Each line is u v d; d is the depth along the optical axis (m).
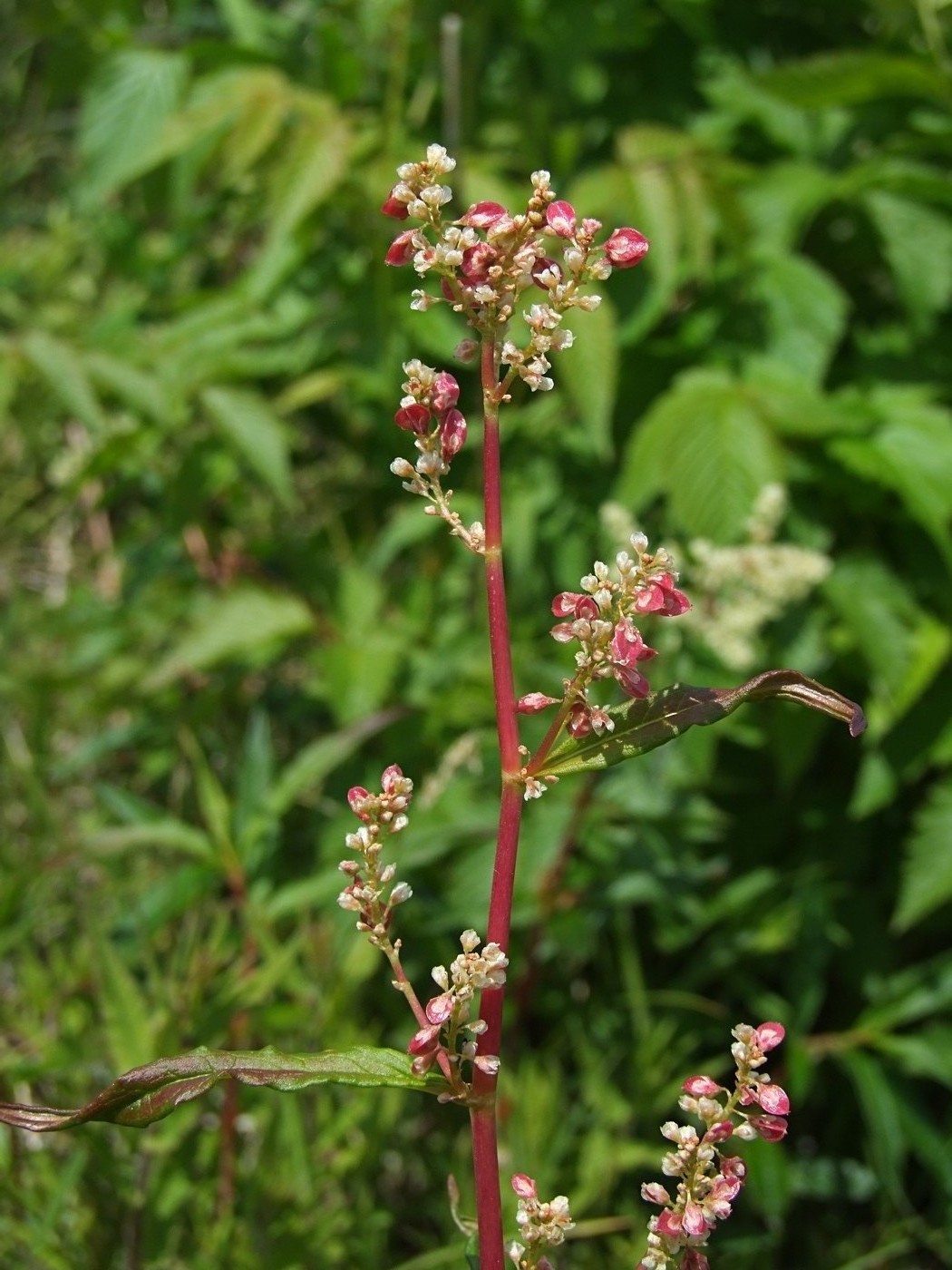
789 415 0.52
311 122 0.55
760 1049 0.23
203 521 0.66
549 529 0.59
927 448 0.53
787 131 0.64
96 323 0.75
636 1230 0.45
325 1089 0.42
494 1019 0.23
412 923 0.52
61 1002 0.45
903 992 0.53
